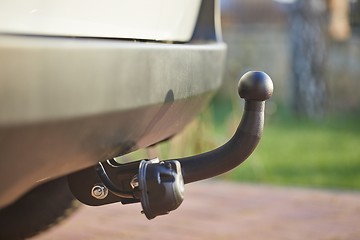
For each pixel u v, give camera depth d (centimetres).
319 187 638
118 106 174
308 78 1205
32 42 146
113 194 219
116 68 171
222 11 1553
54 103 151
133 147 210
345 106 1309
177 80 214
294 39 1217
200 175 220
